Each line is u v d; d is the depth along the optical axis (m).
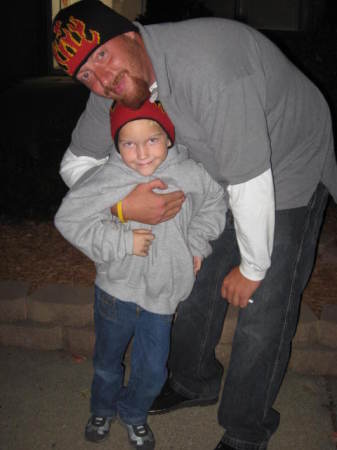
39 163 4.94
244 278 1.83
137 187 1.85
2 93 11.38
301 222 1.95
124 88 1.52
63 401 2.56
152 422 2.46
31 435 2.35
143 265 1.95
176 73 1.51
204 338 2.35
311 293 3.21
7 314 2.93
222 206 2.04
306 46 5.07
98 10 1.47
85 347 2.90
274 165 1.86
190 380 2.47
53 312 2.90
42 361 2.85
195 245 2.03
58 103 9.95
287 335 2.01
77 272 3.50
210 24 1.58
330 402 2.60
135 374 2.14
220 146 1.57
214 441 2.37
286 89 1.78
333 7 10.02
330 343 2.77
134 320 2.06
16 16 13.07
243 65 1.54
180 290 2.00
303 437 2.38
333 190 2.04
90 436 2.31
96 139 2.01
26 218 4.45
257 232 1.67
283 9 12.39
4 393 2.60
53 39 1.52
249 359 2.00
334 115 4.87
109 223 1.91
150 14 7.84
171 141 1.83
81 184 1.90
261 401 2.05
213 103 1.50
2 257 3.72
